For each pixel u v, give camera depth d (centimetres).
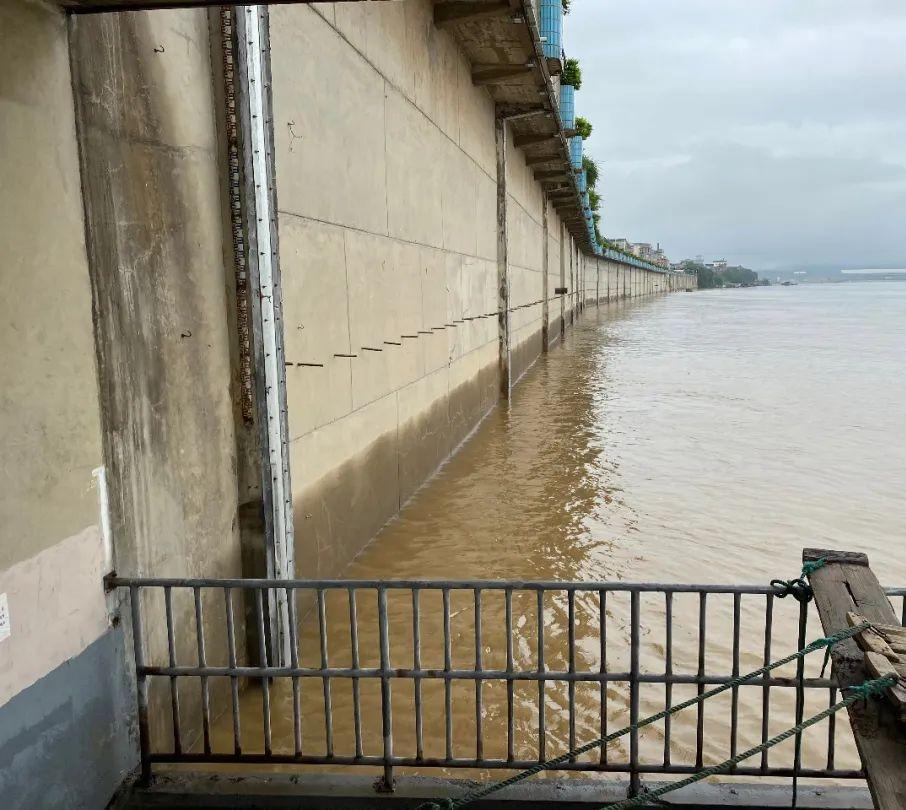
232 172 464
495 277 1661
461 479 1035
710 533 804
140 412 384
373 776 371
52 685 318
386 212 820
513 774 414
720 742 447
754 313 6284
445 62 1130
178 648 420
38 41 312
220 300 466
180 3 321
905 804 223
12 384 296
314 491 626
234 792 365
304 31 588
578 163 2588
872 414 1492
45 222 315
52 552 319
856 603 314
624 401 1683
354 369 723
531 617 608
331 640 576
